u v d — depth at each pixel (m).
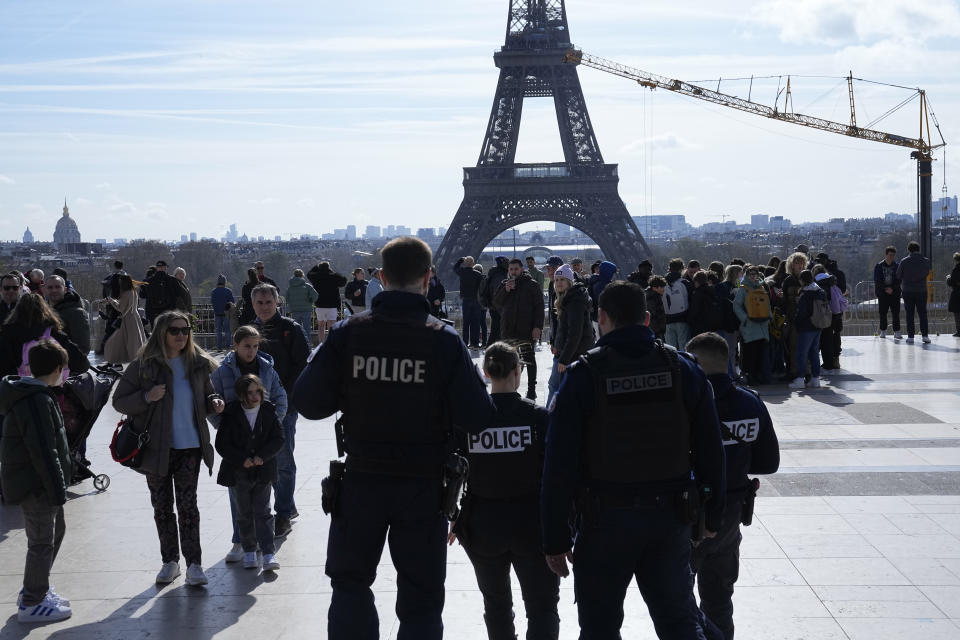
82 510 11.34
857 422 15.00
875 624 7.32
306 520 10.65
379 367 5.29
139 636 7.48
